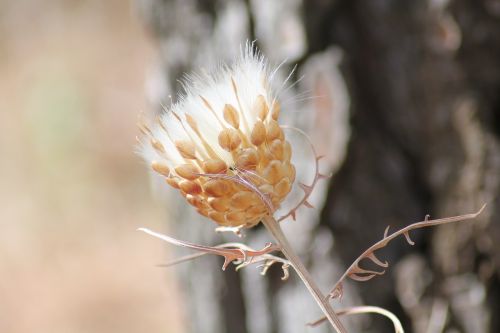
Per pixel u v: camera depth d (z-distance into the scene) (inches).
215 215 17.6
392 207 25.7
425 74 25.0
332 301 26.2
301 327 27.2
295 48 25.5
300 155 25.6
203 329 30.9
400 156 25.6
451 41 24.7
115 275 65.2
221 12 27.6
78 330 61.1
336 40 25.5
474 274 25.1
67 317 62.0
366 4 25.2
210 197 17.5
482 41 24.7
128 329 60.4
